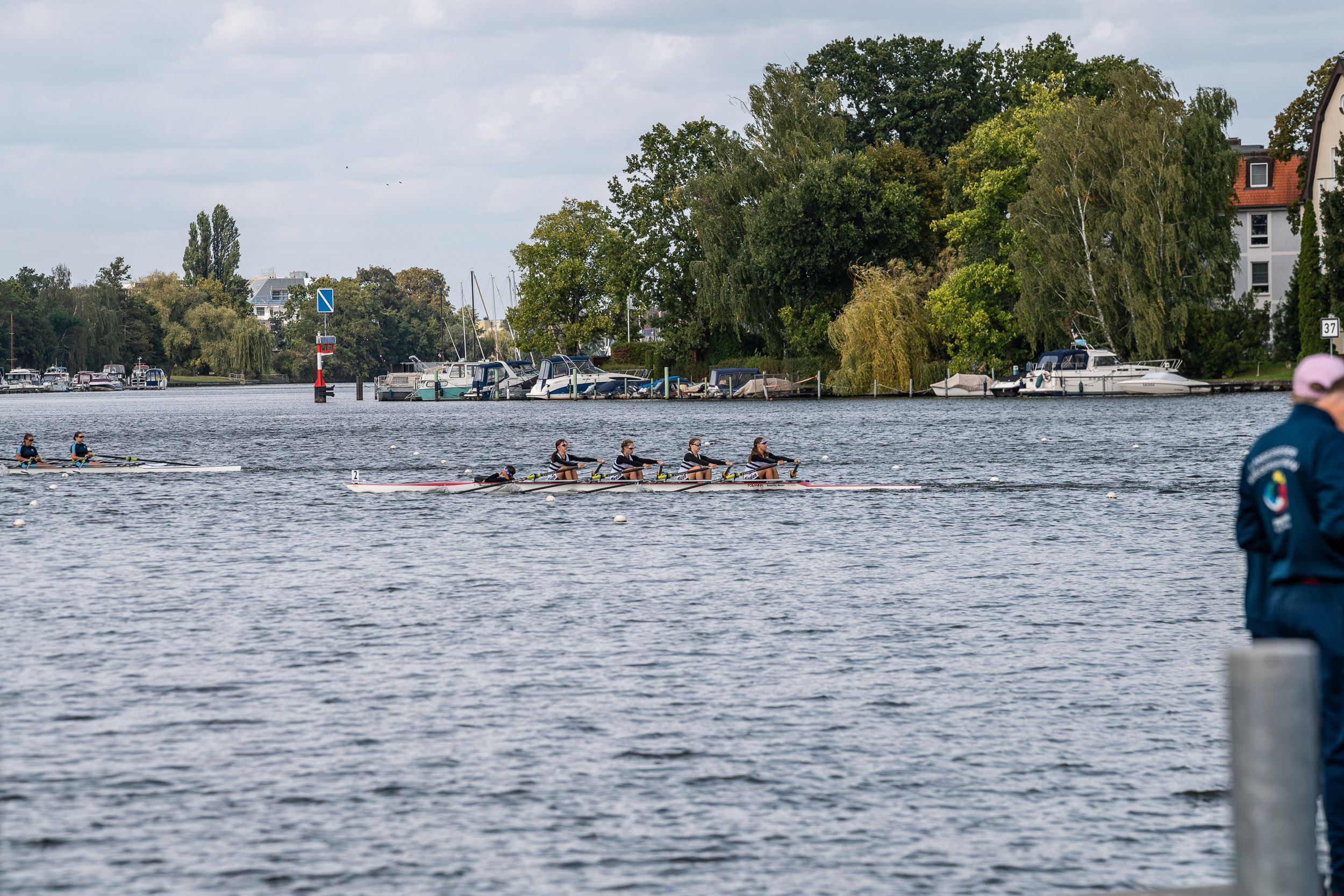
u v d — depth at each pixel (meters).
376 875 37.38
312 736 50.22
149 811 42.56
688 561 93.12
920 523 112.25
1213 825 40.22
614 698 55.16
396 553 98.69
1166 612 71.56
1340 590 28.69
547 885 36.53
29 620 72.94
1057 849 38.56
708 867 37.59
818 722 51.28
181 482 162.75
